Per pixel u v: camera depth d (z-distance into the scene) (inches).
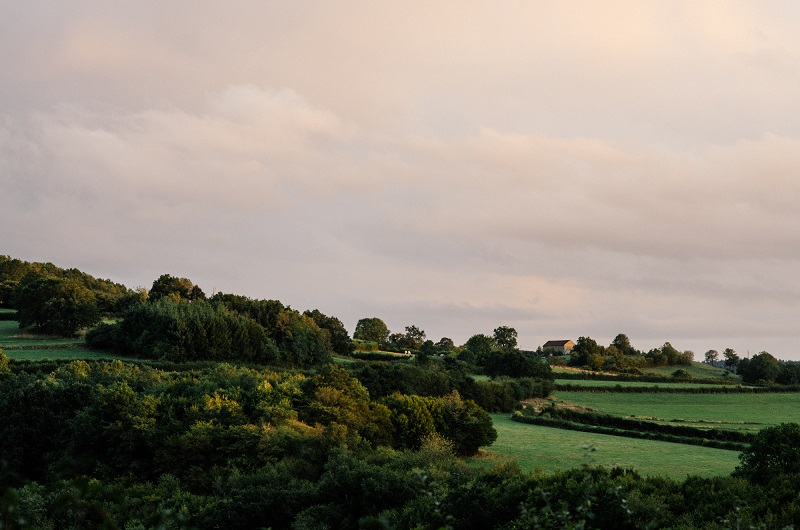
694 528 1133.1
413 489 1727.4
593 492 1202.6
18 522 238.7
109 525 242.2
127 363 4037.9
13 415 2657.5
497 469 1740.9
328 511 1732.3
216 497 1969.7
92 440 2449.6
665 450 2989.7
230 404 2610.7
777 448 1432.1
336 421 2559.1
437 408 2869.1
